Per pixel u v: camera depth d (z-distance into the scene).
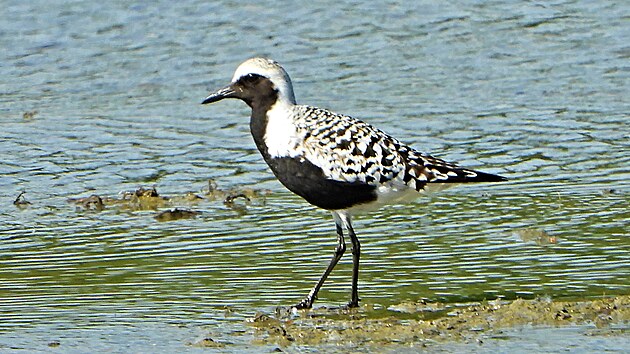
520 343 10.80
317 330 11.31
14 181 16.86
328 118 12.29
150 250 14.05
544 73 21.03
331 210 12.46
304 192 12.42
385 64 21.64
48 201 16.09
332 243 14.16
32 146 18.27
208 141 18.45
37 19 23.28
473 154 17.50
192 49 22.33
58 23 23.20
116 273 13.23
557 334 11.00
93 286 12.80
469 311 11.63
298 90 20.55
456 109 19.48
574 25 23.06
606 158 17.20
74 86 21.00
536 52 21.97
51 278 13.11
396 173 12.13
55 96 20.62
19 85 21.12
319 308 12.06
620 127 18.48
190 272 13.23
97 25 23.20
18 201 16.02
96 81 21.19
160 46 22.47
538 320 11.34
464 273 12.95
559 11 23.72
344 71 21.36
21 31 22.91
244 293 12.53
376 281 12.84
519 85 20.53
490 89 20.39
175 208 15.66
